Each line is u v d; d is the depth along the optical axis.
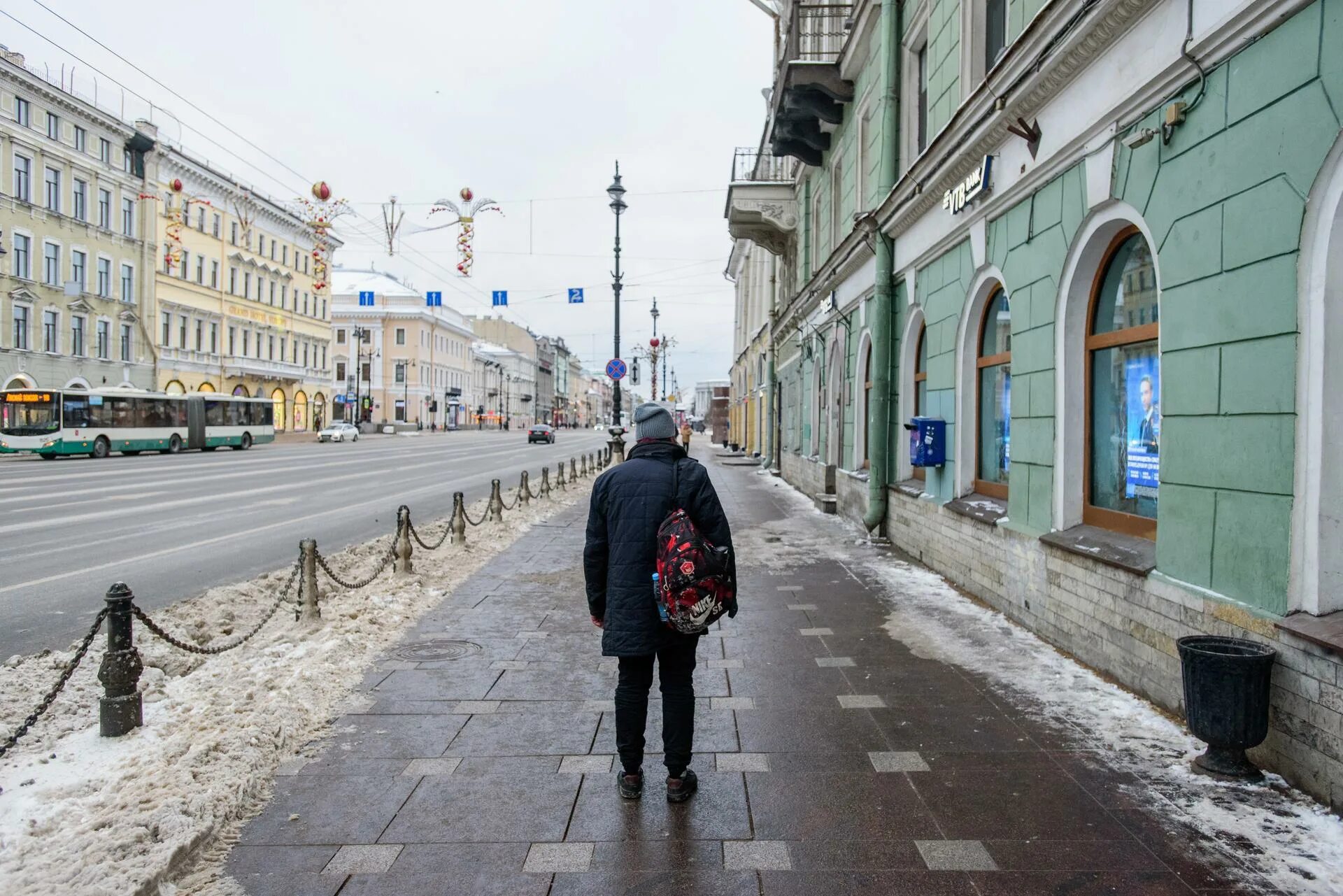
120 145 45.56
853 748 4.35
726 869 3.23
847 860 3.28
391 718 4.80
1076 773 3.99
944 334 9.11
